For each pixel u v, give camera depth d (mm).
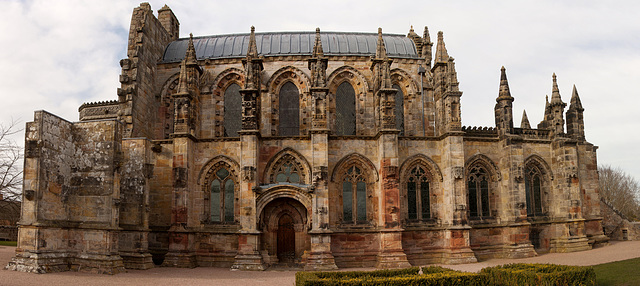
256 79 48625
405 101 57031
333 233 46312
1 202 56875
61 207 39438
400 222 46938
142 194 43656
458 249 46500
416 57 57781
